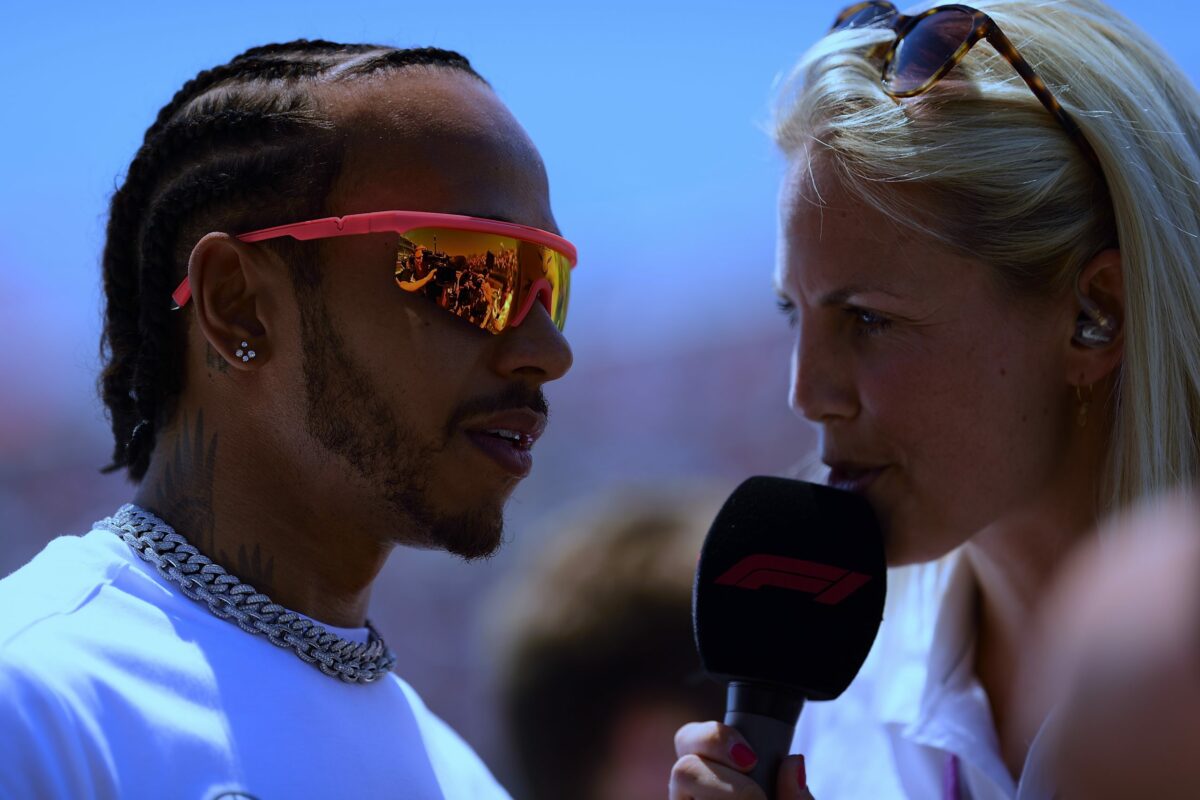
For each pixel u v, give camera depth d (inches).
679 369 634.2
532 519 597.6
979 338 144.1
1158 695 52.3
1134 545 56.2
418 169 132.9
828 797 183.3
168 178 138.9
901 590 183.8
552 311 142.2
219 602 127.5
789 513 148.6
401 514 133.5
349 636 137.8
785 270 154.3
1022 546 160.2
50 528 624.4
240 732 118.7
